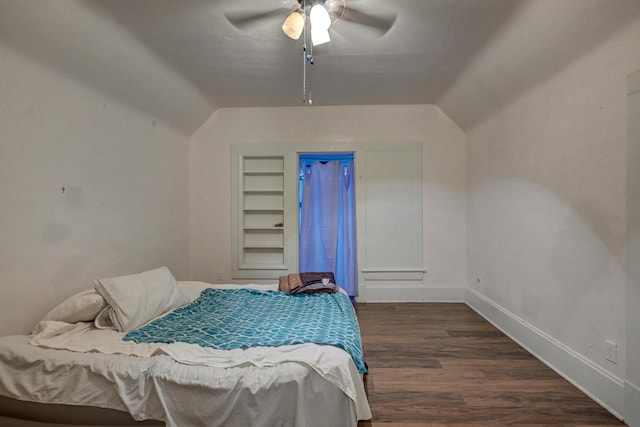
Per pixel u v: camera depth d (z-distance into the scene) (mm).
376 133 3680
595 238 1780
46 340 1496
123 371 1314
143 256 2803
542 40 1916
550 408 1690
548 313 2182
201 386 1261
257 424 1229
